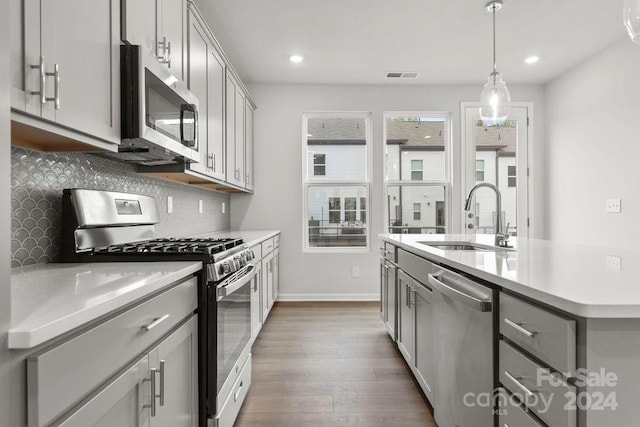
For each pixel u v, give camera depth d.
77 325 0.74
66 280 1.09
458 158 4.50
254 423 1.88
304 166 4.52
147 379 1.05
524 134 4.54
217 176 2.74
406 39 3.33
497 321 1.20
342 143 4.60
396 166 4.61
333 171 4.59
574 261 1.47
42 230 1.43
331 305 4.24
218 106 2.77
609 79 3.51
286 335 3.21
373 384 2.29
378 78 4.27
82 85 1.15
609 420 0.81
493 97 2.56
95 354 0.82
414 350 2.18
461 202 4.51
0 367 0.61
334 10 2.86
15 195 1.32
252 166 4.29
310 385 2.29
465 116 4.50
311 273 4.45
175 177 2.48
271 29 3.15
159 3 1.73
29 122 0.97
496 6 2.78
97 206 1.60
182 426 1.33
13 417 0.63
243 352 2.05
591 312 0.79
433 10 2.86
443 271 1.63
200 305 1.50
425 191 4.59
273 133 4.42
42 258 1.43
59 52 1.04
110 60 1.31
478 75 4.20
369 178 4.52
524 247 2.07
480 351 1.30
